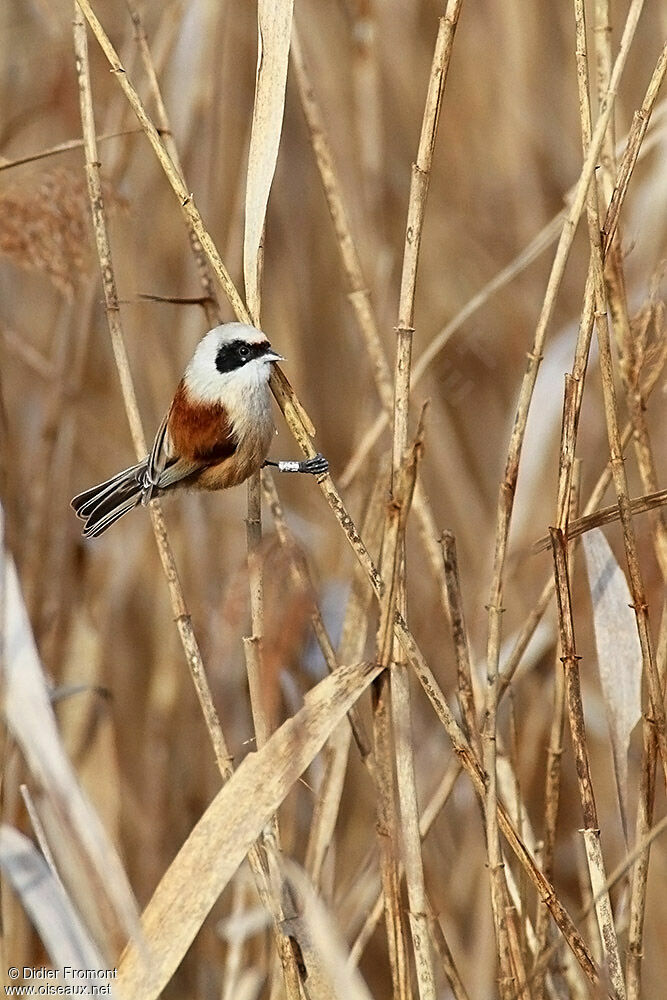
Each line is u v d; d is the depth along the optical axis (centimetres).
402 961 563
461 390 1080
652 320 648
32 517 852
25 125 965
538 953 614
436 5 1126
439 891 785
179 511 931
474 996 754
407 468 541
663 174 853
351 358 1039
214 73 860
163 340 1000
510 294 1089
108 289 653
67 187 723
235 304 601
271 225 1012
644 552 704
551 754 638
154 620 952
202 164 920
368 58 945
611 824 875
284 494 1049
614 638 634
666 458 938
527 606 909
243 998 650
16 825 696
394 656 584
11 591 542
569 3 1115
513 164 1089
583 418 977
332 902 670
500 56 1090
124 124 833
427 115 558
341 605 862
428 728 916
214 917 851
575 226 566
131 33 877
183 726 912
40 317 1040
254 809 535
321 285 1051
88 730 828
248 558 578
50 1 967
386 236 1097
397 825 597
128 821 891
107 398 1002
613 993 568
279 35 590
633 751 855
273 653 552
